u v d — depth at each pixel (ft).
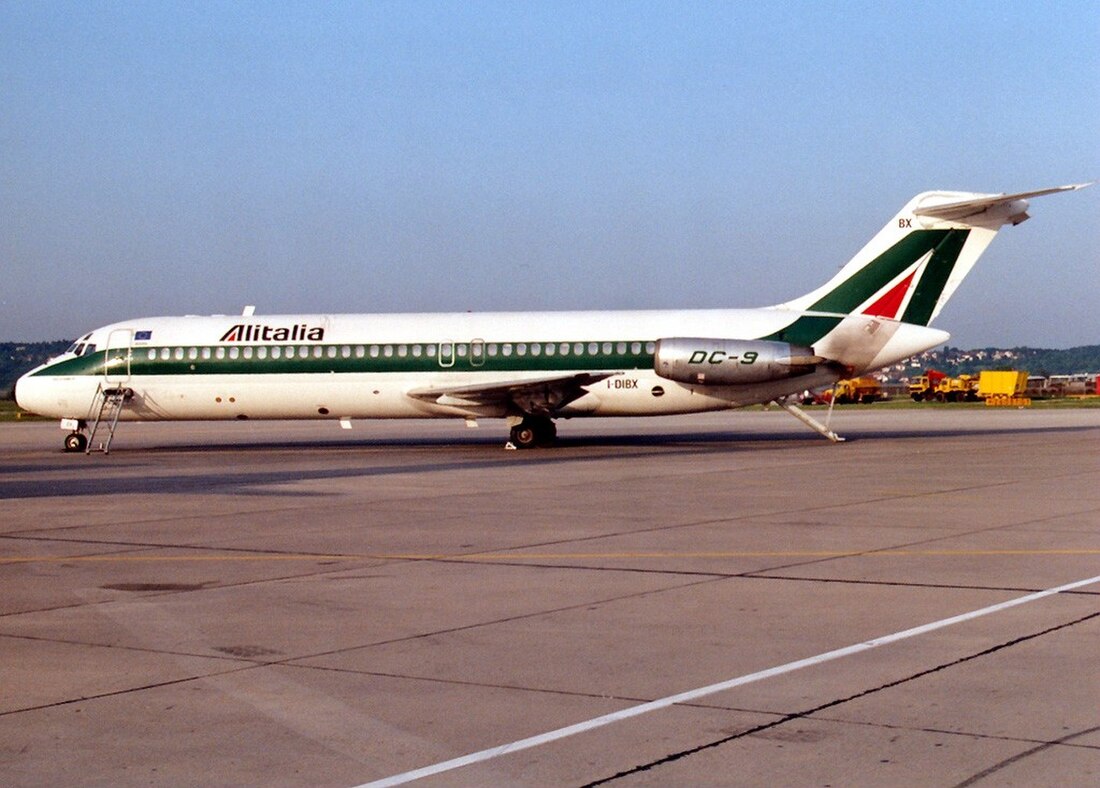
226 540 51.72
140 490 74.95
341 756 22.47
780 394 110.52
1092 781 20.51
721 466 88.02
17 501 68.74
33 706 25.96
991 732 23.17
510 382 105.50
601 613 35.12
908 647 30.19
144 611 36.37
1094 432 134.10
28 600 38.32
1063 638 31.01
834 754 22.04
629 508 61.67
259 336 113.91
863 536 50.29
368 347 112.27
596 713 24.89
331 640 32.09
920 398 331.16
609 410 110.52
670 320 110.63
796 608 35.40
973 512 58.23
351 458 102.27
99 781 21.27
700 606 35.94
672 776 21.07
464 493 70.49
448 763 21.98
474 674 28.25
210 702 26.17
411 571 43.09
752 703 25.40
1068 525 53.21
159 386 114.32
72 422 116.47
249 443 129.70
